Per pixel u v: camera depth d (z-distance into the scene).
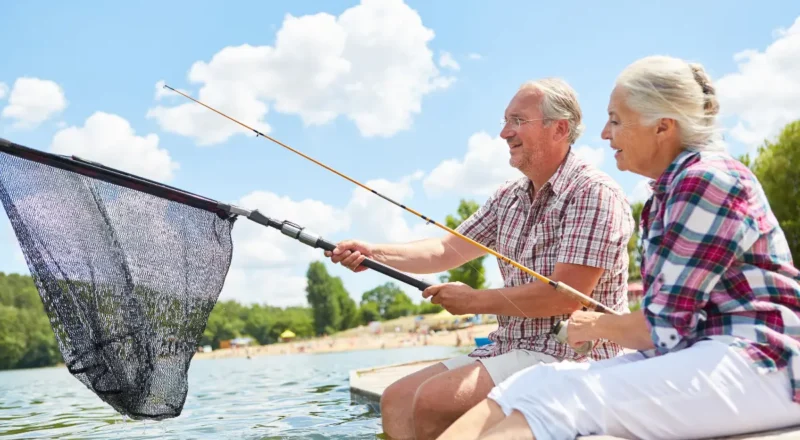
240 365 25.31
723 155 2.04
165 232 2.91
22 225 2.77
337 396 6.60
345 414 4.91
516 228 3.30
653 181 2.31
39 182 2.80
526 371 2.14
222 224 2.97
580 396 1.96
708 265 1.92
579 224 2.94
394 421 3.22
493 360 2.92
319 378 10.70
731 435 1.93
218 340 108.00
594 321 2.30
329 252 3.15
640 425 1.94
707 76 2.19
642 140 2.20
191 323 2.89
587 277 2.90
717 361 1.91
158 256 2.89
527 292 2.90
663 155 2.20
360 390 5.88
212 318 109.19
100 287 2.83
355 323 106.12
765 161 23.11
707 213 1.92
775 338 1.89
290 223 3.14
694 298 1.94
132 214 2.89
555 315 2.93
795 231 21.14
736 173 1.96
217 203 2.96
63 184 2.83
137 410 2.86
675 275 1.96
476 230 3.66
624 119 2.22
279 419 4.73
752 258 1.95
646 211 2.24
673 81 2.13
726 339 1.94
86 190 2.86
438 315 75.88
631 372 1.96
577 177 3.04
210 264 2.93
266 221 3.06
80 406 7.21
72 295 2.80
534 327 3.06
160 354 2.87
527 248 3.17
